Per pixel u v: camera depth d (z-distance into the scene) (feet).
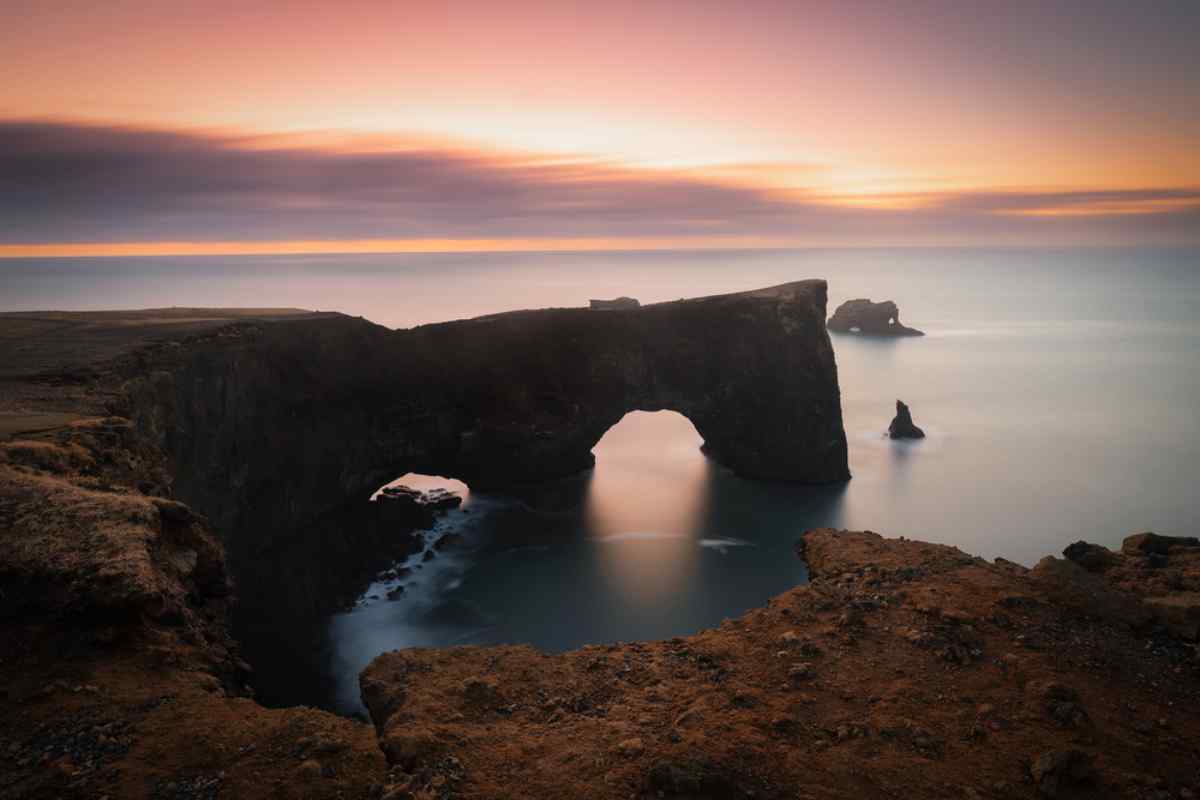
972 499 240.94
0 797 35.29
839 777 39.93
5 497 59.31
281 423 172.76
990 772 40.42
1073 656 50.24
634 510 229.25
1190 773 40.06
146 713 42.01
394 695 49.08
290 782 37.50
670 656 53.78
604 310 234.17
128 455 83.25
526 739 43.47
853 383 434.71
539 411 232.73
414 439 214.48
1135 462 280.51
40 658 45.60
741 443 255.50
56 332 147.74
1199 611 51.90
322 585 173.58
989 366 487.20
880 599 59.16
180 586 56.18
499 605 170.40
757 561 193.47
